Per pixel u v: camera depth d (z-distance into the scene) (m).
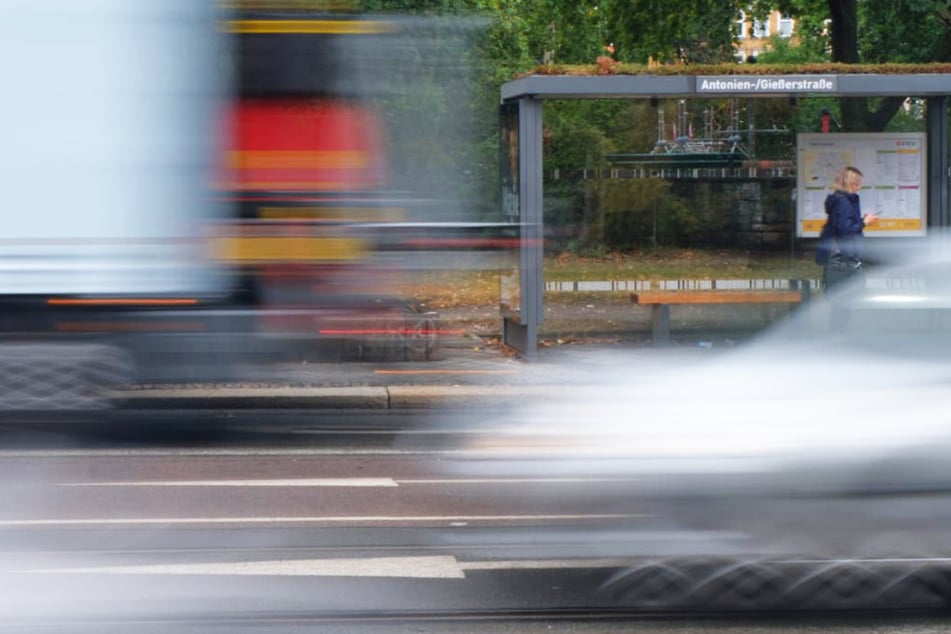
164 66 12.90
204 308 12.95
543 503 9.08
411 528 10.80
